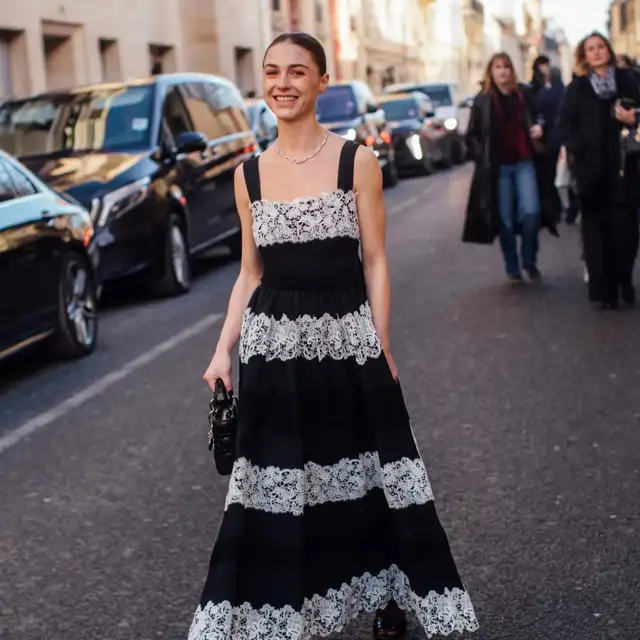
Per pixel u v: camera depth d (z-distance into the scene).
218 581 3.27
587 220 9.17
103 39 27.67
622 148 8.73
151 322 10.02
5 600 4.23
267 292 3.43
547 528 4.68
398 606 3.63
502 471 5.40
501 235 10.71
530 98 10.48
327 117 22.80
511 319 9.08
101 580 4.37
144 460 5.88
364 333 3.41
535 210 10.57
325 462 3.39
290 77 3.31
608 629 3.79
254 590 3.33
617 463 5.46
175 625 3.96
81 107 12.10
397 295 10.56
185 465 5.76
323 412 3.38
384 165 23.61
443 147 29.59
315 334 3.37
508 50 97.75
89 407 7.06
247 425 3.35
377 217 3.43
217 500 5.22
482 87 10.48
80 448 6.16
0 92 23.83
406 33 59.12
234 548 3.29
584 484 5.19
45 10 24.91
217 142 13.16
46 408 7.11
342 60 47.59
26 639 3.90
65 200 9.02
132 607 4.12
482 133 10.42
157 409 6.91
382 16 54.28
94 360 8.50
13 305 7.64
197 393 7.27
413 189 23.66
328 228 3.36
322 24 45.09
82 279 8.71
